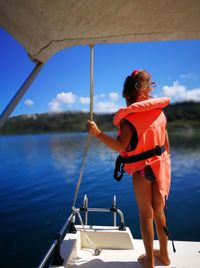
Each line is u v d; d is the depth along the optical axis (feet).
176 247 7.85
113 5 5.30
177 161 51.80
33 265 16.75
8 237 20.70
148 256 6.28
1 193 34.47
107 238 8.34
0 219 24.62
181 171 42.78
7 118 5.16
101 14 5.59
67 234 8.18
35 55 6.22
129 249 8.16
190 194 30.01
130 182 35.83
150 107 6.19
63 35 6.34
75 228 8.45
